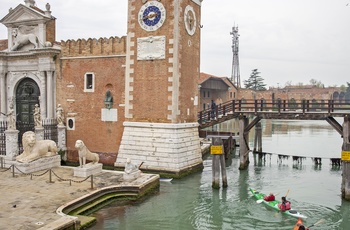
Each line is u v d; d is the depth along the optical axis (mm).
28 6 27266
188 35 24750
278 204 17469
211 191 20531
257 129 33469
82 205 15914
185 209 17422
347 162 18641
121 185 18250
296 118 24984
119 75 25344
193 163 24703
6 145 21953
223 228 15148
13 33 28297
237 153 35438
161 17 23266
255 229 15078
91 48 26172
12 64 28609
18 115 29031
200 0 26656
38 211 14234
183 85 24203
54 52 26859
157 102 23625
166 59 23234
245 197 19469
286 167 27953
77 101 26844
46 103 27500
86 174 19828
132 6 24203
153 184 20172
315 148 39094
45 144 21797
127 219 15805
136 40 24125
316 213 17047
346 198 18703
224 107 27250
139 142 23969
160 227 15102
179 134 23453
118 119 25531
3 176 19828
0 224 12836
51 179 19109
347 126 22953
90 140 26516
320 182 23047
